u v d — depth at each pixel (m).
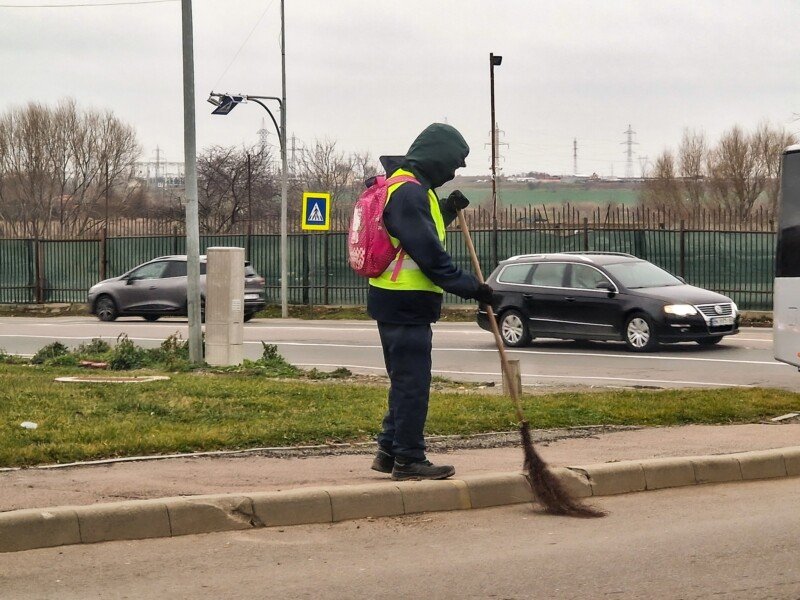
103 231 36.25
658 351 19.75
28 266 37.59
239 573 5.86
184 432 9.37
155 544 6.46
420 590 5.53
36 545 6.29
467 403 11.73
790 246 13.98
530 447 7.47
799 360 13.84
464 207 7.65
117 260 36.06
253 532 6.80
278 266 33.84
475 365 18.11
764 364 17.72
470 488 7.57
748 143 50.72
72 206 60.19
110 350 17.95
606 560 6.10
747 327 25.66
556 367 17.69
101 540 6.46
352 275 32.88
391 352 7.64
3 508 6.59
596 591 5.49
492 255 30.16
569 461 8.61
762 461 8.84
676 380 15.76
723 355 19.09
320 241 33.22
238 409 10.95
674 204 50.47
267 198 49.44
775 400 12.08
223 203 47.97
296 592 5.49
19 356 18.75
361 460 8.59
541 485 7.39
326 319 31.25
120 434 9.20
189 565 6.01
